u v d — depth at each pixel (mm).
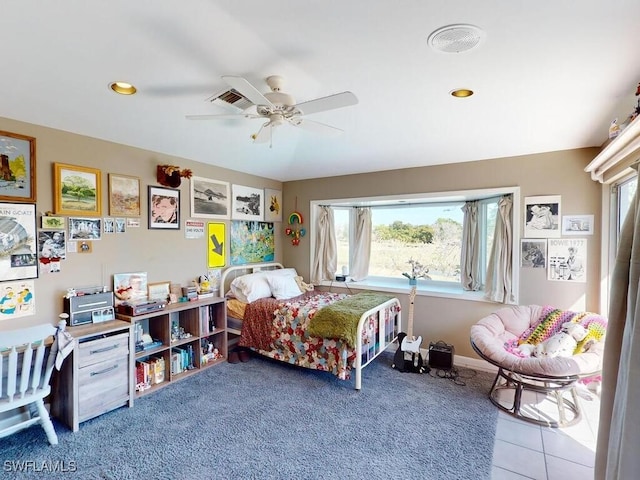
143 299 3141
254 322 3600
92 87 2189
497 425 2486
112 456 2109
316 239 4688
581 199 3086
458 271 4168
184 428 2420
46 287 2523
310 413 2633
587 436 2352
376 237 4719
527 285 3305
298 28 1611
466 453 2166
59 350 2197
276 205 4812
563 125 2688
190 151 3416
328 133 2475
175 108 2562
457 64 1909
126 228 3033
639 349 1150
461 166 3633
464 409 2703
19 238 2385
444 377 3295
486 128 2865
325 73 2035
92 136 2789
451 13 1477
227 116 2166
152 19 1564
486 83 2129
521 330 3143
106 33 1664
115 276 2943
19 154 2387
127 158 3045
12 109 2275
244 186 4277
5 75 1965
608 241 2924
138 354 2846
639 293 1169
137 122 2715
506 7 1425
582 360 2391
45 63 1902
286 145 3637
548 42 1664
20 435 2314
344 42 1717
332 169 4238
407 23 1555
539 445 2252
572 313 2980
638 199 1304
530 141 3041
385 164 3908
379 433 2375
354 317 3066
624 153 2094
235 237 4184
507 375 2805
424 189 3848
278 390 3010
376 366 3572
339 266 4836
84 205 2738
